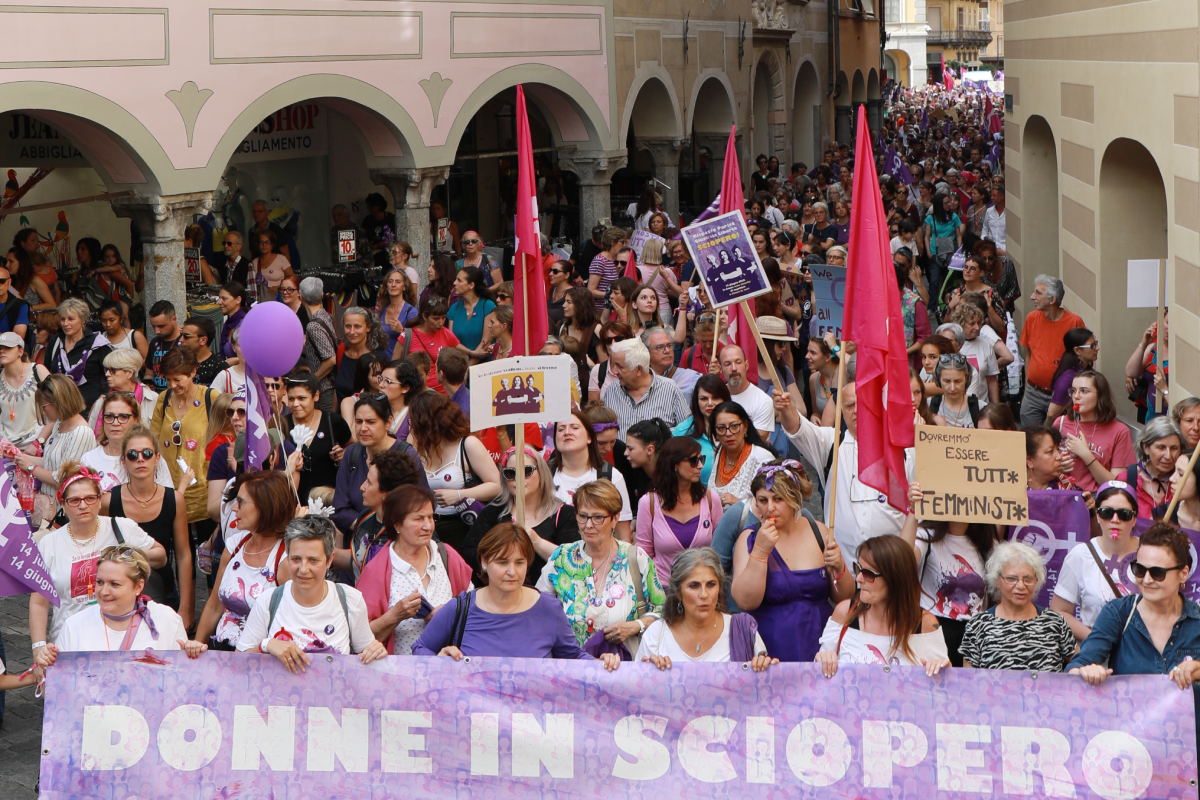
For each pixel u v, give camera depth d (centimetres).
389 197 2664
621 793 666
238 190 2358
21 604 1156
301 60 1938
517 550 683
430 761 673
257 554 783
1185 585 750
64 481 857
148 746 675
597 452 929
